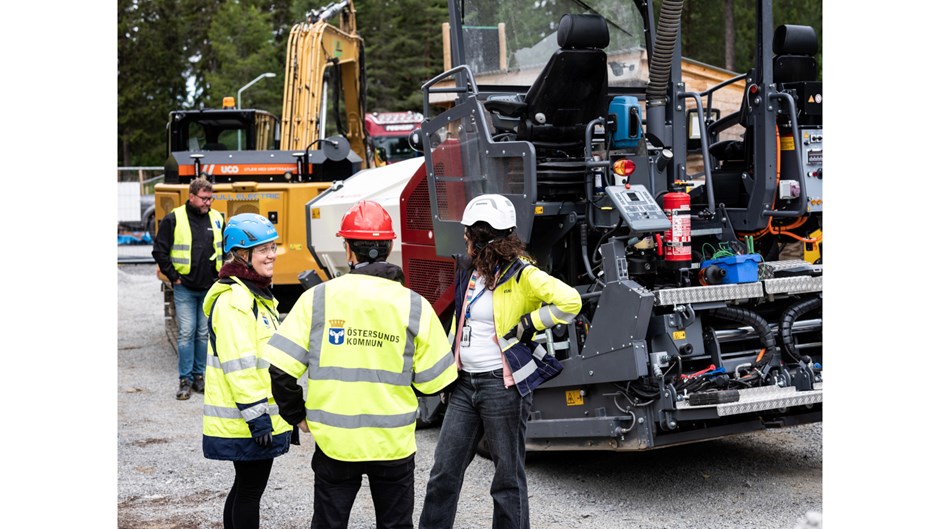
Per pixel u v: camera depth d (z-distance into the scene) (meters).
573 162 5.76
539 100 5.83
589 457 6.56
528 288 4.43
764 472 6.12
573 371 5.64
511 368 4.42
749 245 6.17
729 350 6.05
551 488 5.89
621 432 5.47
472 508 5.51
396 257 7.43
